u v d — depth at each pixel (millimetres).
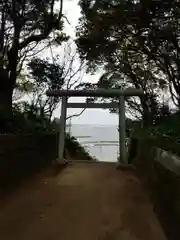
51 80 21922
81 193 9867
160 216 6836
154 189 8320
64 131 18766
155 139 10531
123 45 18750
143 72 21906
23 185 10594
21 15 14750
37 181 11688
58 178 12664
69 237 6004
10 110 13727
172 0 13898
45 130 17188
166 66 16875
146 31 15367
